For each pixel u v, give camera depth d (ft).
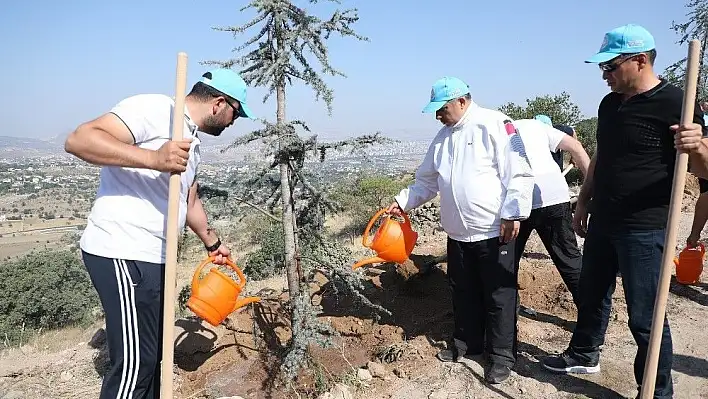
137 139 7.88
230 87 8.54
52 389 12.03
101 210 8.25
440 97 11.15
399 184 43.42
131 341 8.41
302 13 11.91
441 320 14.80
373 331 14.66
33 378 12.61
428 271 16.83
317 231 12.84
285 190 12.30
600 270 10.92
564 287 16.72
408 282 16.48
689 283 16.65
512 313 11.64
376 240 12.72
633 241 9.58
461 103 11.26
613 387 11.28
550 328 14.42
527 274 17.75
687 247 16.30
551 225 13.41
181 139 7.47
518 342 13.58
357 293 12.86
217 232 12.53
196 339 13.24
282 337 13.94
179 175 7.56
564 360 11.91
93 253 8.22
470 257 12.01
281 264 22.95
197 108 8.55
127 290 8.22
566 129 16.14
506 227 10.99
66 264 24.85
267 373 12.59
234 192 11.87
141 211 8.23
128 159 7.31
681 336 13.56
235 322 14.03
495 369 11.57
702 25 31.27
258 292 16.11
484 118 11.25
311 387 11.94
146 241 8.30
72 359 13.50
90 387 12.07
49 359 13.64
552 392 11.18
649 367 8.14
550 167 13.19
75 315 23.62
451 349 13.14
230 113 8.79
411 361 12.66
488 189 11.25
